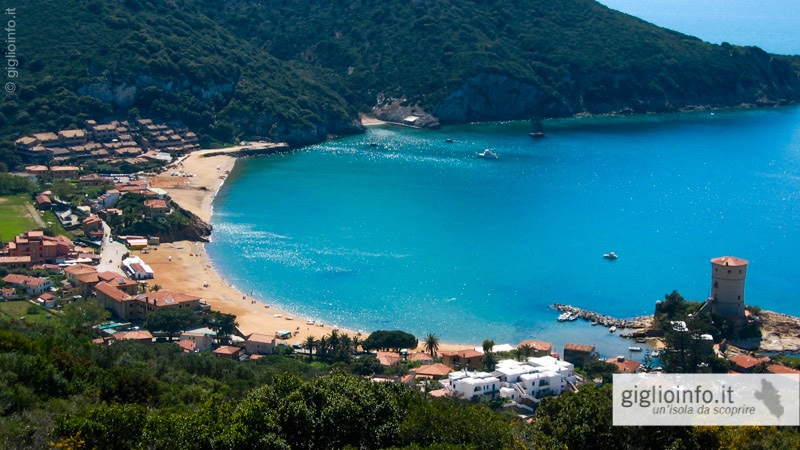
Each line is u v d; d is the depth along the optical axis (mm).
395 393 112188
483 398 158000
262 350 189875
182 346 185500
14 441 102375
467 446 92812
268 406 104312
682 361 174500
